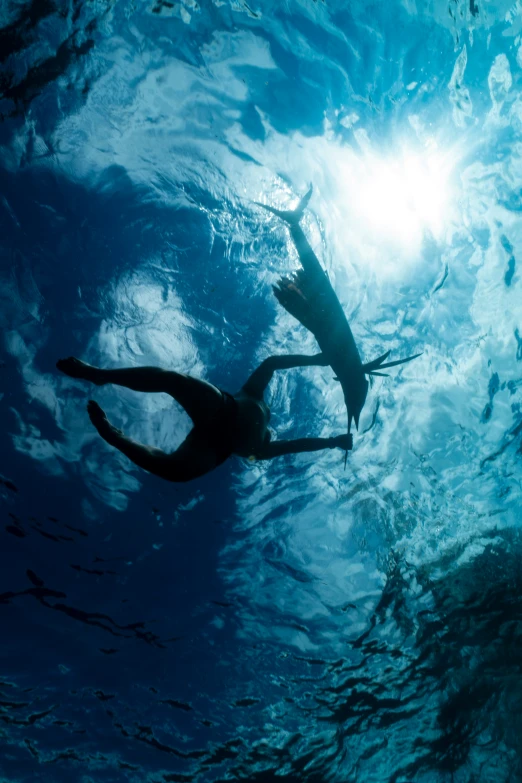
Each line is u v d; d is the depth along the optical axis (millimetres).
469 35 7781
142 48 6617
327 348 2854
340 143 7953
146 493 7047
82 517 6789
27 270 6711
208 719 6891
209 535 7266
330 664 7340
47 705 6539
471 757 7023
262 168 7660
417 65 7820
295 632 7340
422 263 8391
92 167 6973
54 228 6840
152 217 7305
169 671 6957
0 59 6113
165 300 7293
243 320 7594
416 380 8320
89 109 6715
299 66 7285
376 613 7629
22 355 6645
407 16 7363
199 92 7078
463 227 8617
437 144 8438
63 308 6828
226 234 7625
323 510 7738
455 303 8531
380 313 8109
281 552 7500
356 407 2988
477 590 8039
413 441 8266
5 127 6457
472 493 8594
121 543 6934
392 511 8055
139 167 7168
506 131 8648
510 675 7418
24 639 6617
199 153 7340
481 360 8680
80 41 6336
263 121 7461
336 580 7602
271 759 6926
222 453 3209
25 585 6680
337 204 8055
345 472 7871
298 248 2787
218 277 7570
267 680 7129
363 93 7789
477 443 8609
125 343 7027
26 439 6609
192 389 3088
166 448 7043
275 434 7488
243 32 6855
